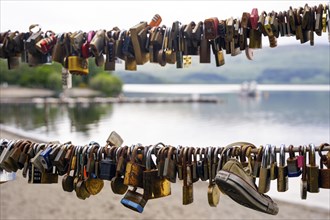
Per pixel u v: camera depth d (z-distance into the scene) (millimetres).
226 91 43656
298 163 1313
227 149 1393
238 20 1441
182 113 29359
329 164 1287
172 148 1454
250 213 5836
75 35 1596
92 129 18047
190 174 1443
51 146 1608
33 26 1694
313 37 1420
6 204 6211
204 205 6207
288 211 5480
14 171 1668
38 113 28859
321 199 5934
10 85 30578
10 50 1718
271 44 1483
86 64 1678
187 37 1496
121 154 1507
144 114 28266
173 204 6254
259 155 1339
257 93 39000
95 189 1645
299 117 20906
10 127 21031
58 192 6895
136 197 1501
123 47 1573
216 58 1549
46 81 28312
